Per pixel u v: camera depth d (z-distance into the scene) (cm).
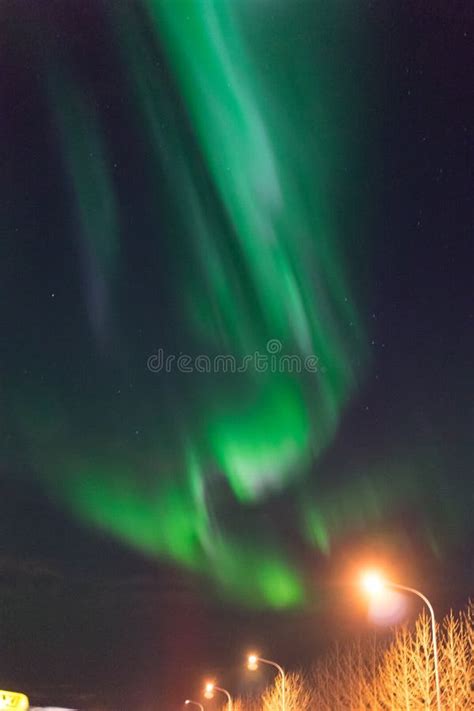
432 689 4534
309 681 6925
